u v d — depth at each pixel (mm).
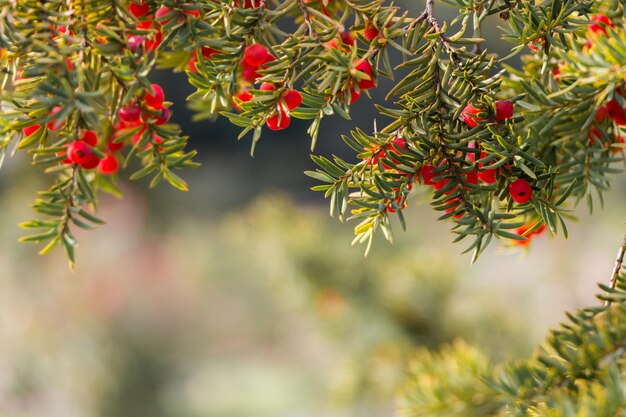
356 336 1711
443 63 958
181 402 4797
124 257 5051
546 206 958
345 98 959
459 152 964
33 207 983
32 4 949
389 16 963
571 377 995
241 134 965
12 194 4617
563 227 957
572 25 968
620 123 991
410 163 954
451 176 955
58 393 4078
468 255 2764
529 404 1001
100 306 4324
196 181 9523
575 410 959
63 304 4219
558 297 3305
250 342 5922
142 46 952
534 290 3168
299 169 10500
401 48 961
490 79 957
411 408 1128
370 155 961
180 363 4824
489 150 952
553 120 986
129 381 4207
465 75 953
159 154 986
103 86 995
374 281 1735
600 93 983
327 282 1764
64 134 979
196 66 962
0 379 3988
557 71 1018
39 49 947
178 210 6988
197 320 5273
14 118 970
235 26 973
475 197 965
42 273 4277
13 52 954
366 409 1669
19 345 4008
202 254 5895
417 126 957
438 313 1639
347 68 949
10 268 4199
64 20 953
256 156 10539
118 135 1033
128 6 970
